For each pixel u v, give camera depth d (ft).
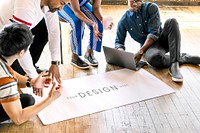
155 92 7.88
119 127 6.51
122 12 15.81
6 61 5.01
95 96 7.64
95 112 7.00
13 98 5.00
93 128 6.46
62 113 6.93
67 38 12.03
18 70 7.31
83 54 10.22
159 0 17.65
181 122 6.73
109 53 9.31
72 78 8.57
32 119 6.72
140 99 7.55
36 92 6.34
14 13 6.16
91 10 9.30
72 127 6.48
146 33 9.80
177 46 8.93
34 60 8.52
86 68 9.20
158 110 7.16
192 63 9.64
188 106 7.34
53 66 7.46
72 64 9.45
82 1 9.07
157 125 6.61
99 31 9.17
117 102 7.41
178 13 16.06
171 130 6.45
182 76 8.55
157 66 9.29
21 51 5.00
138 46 11.20
